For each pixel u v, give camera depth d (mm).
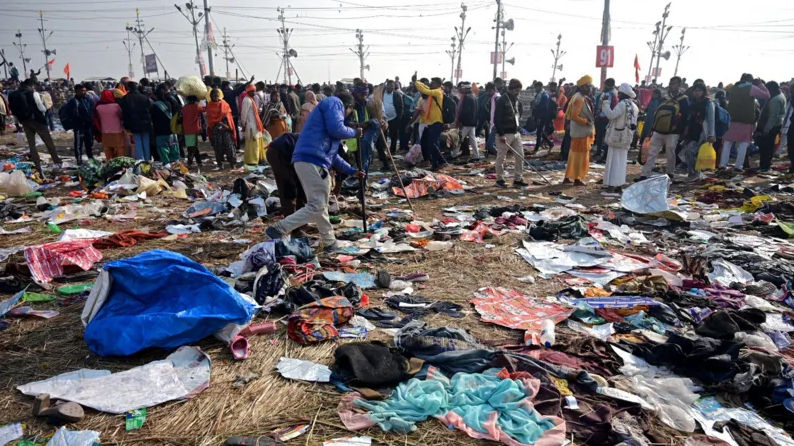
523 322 4090
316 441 2684
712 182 9891
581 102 9586
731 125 11258
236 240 6289
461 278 5105
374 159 13383
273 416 2887
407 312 4297
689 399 3104
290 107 14359
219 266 5332
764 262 5340
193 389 3092
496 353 3443
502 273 5238
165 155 11633
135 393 3018
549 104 14164
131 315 3584
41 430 2711
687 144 10547
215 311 3652
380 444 2676
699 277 5066
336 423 2832
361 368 3201
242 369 3363
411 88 18047
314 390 3143
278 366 3383
